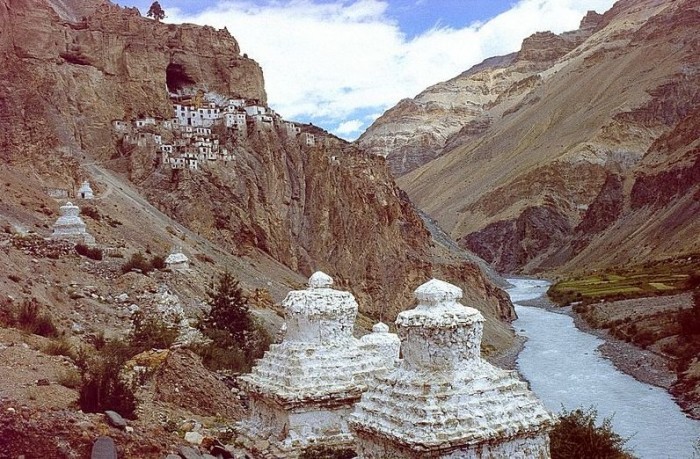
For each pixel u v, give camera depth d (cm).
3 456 1249
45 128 5500
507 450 1291
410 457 1260
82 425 1362
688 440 3728
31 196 4491
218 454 1577
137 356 2178
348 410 1698
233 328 3219
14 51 6031
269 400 1709
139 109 6844
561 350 6538
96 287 3288
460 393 1291
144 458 1377
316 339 1784
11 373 1620
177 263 4038
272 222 6444
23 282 2844
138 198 5659
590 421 2406
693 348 5378
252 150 6762
